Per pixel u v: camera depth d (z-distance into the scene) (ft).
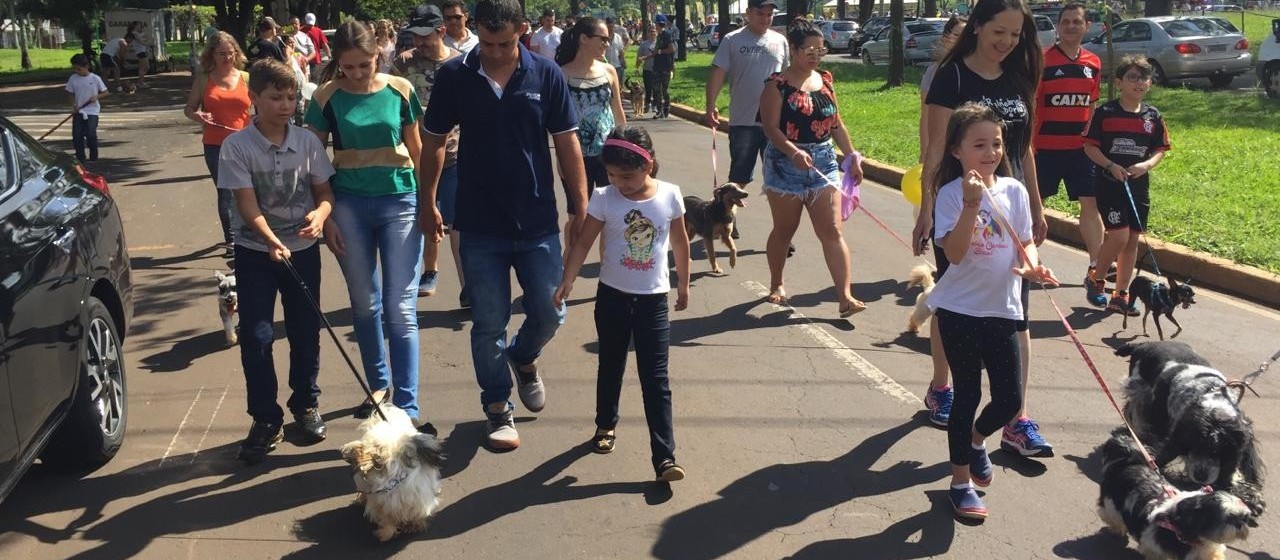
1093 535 13.32
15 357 12.37
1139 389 15.02
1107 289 24.45
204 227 32.40
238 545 13.12
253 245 15.12
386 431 12.97
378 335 16.67
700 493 14.47
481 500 14.29
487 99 14.76
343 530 13.50
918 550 12.96
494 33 14.38
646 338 14.56
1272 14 141.38
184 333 21.76
